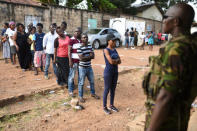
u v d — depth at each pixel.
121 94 5.34
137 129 3.05
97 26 17.95
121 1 26.16
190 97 1.26
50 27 5.76
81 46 4.39
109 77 3.93
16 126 3.49
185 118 1.35
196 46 1.22
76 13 15.89
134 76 7.20
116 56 3.88
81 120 3.79
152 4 30.05
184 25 1.31
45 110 4.14
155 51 14.56
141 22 19.58
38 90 4.98
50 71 7.15
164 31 1.42
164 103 1.14
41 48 6.49
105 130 3.45
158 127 1.17
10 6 11.82
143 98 5.13
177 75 1.15
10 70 7.07
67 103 4.51
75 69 4.77
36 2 14.23
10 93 4.73
